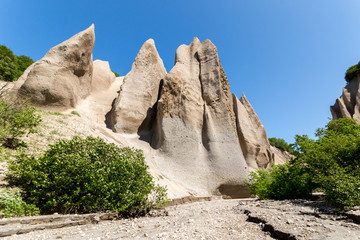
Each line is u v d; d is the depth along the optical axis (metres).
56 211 5.66
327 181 6.20
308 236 3.28
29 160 6.03
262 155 25.02
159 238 3.62
